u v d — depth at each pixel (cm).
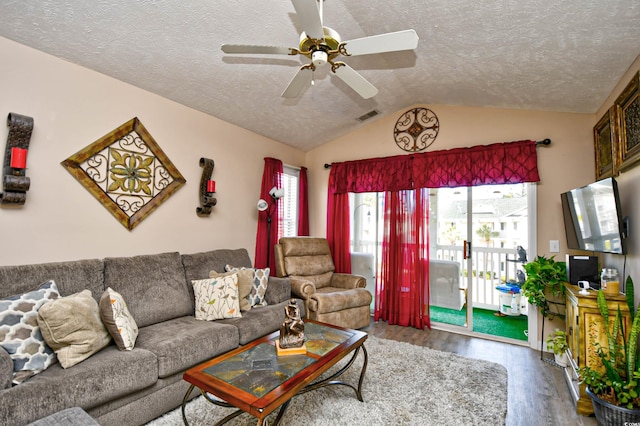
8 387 153
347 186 469
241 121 389
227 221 383
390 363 290
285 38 253
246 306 304
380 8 229
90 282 232
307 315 359
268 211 432
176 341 216
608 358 210
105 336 200
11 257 216
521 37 223
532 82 287
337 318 362
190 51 254
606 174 285
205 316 275
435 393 238
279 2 215
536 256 345
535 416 215
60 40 222
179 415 207
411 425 199
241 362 188
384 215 436
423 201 409
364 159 460
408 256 416
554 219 339
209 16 221
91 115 257
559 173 338
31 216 225
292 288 370
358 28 262
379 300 439
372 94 235
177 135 326
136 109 289
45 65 231
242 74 297
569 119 337
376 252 452
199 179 349
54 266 219
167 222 317
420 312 404
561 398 238
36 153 227
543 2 183
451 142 402
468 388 246
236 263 350
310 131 453
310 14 151
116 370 177
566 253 331
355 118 436
